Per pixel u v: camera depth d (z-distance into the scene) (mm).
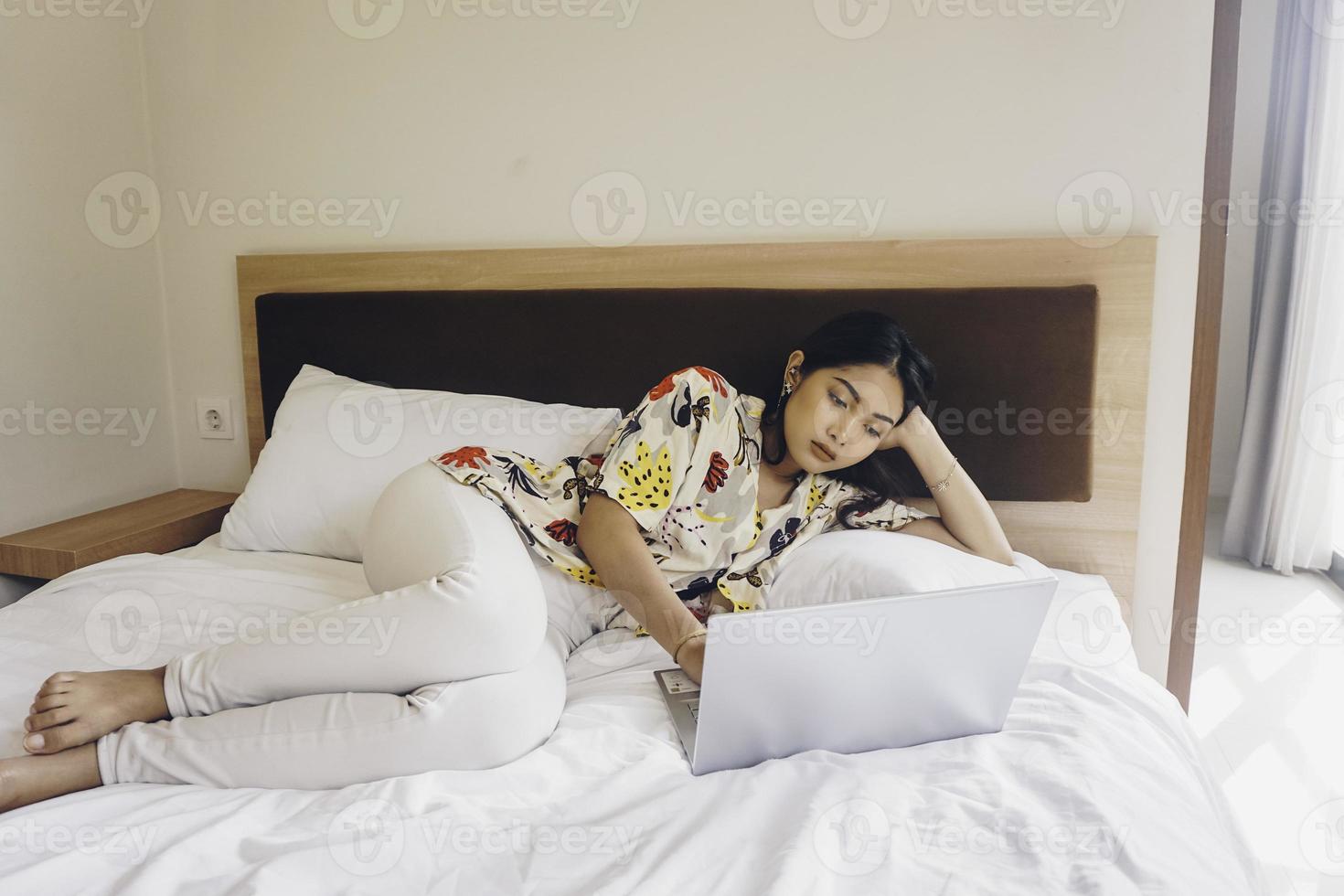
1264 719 2014
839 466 1422
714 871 805
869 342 1386
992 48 1665
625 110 1828
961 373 1680
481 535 1156
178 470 2256
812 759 1021
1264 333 2857
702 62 1781
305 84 1989
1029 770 972
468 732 1002
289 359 2010
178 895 766
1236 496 2982
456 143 1926
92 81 1967
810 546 1403
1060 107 1656
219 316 2146
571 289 1861
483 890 787
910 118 1714
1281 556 2871
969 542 1484
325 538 1644
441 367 1919
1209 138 1613
